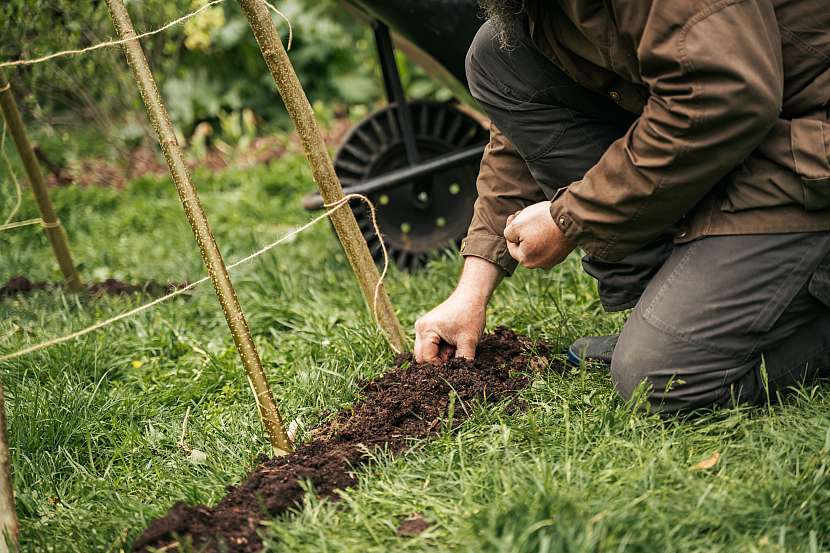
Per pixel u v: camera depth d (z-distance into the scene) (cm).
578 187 205
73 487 218
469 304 248
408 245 373
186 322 325
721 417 209
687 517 170
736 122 183
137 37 204
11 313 333
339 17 750
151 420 249
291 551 173
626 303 242
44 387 259
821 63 192
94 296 352
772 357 212
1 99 319
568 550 158
